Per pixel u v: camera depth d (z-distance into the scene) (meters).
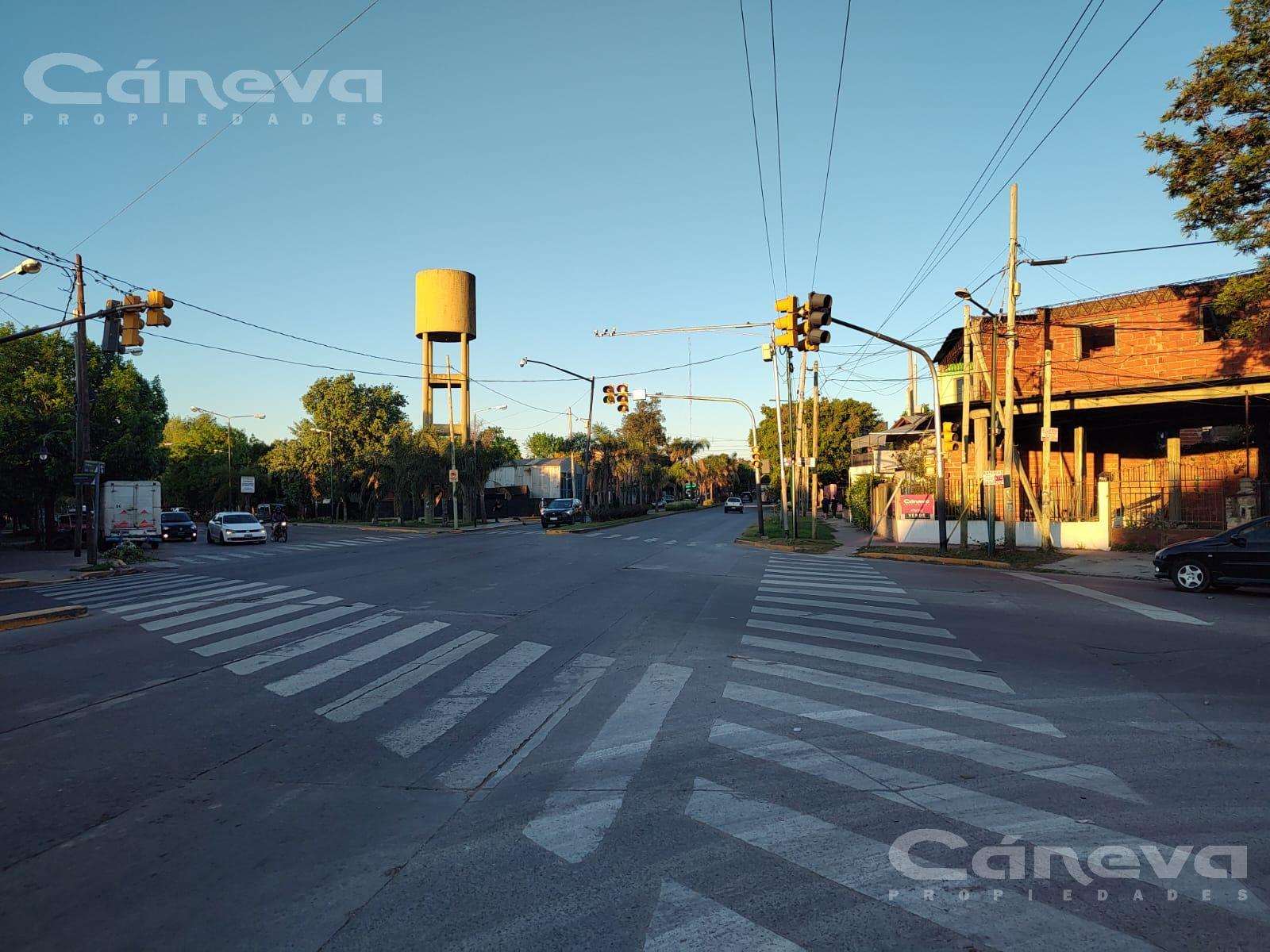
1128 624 11.59
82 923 3.64
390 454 54.41
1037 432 29.98
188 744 6.33
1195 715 6.85
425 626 11.70
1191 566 15.12
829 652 9.59
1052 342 26.61
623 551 27.03
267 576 19.59
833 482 62.28
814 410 33.16
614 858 4.25
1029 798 4.96
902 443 41.72
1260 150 15.26
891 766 5.57
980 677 8.28
